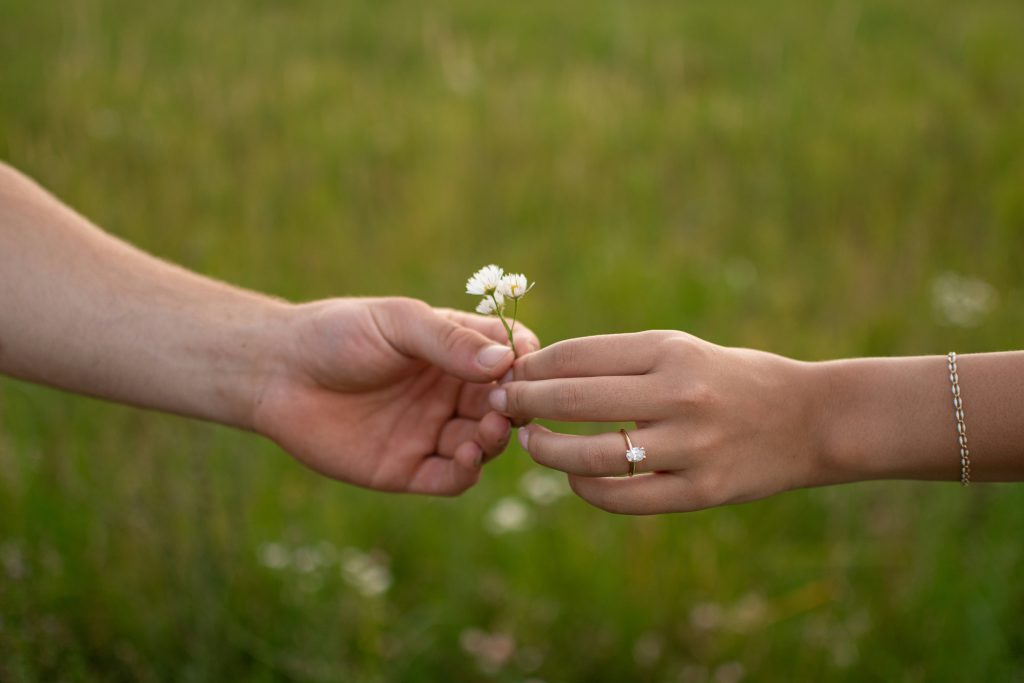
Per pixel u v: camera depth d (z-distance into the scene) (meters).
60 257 1.82
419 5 7.61
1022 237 4.51
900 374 1.48
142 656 2.21
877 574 2.62
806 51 7.06
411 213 4.51
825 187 5.08
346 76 6.13
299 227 4.33
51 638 2.01
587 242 4.39
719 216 4.72
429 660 2.34
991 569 2.38
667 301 3.85
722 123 5.73
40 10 5.93
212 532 2.35
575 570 2.56
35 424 2.77
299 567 2.41
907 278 4.09
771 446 1.46
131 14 6.53
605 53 6.77
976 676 2.21
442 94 5.84
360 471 1.91
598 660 2.36
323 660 2.19
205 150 4.74
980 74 6.68
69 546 2.37
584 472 1.43
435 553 2.67
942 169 5.12
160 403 1.87
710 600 2.50
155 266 1.92
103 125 4.62
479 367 1.65
